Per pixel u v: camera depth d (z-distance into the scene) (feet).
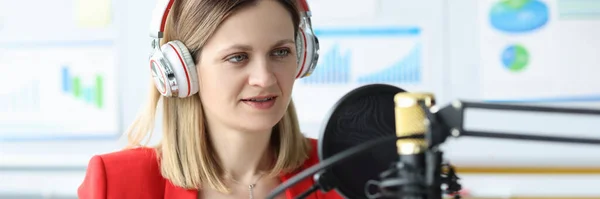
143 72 10.26
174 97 4.55
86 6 10.28
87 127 10.39
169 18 4.32
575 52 9.95
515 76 9.96
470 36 9.96
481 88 9.99
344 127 3.14
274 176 4.66
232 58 4.06
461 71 10.00
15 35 10.37
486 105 2.46
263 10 4.00
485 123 9.84
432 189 2.57
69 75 10.37
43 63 10.39
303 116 10.12
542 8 9.90
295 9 4.20
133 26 10.23
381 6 10.01
